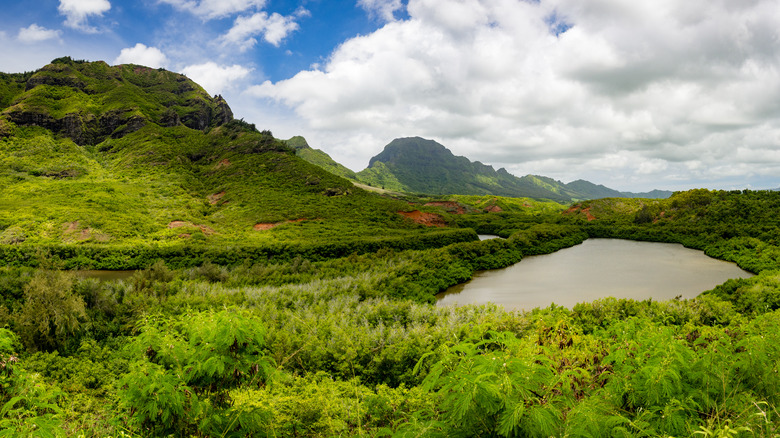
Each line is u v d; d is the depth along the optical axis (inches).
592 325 514.6
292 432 188.4
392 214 2652.6
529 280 1176.8
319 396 212.8
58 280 535.5
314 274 1115.9
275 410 173.2
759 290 677.3
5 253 1334.9
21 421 133.5
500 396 102.9
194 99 5103.3
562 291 1022.4
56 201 2135.8
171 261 1405.0
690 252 1769.2
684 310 557.9
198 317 189.3
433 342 426.6
